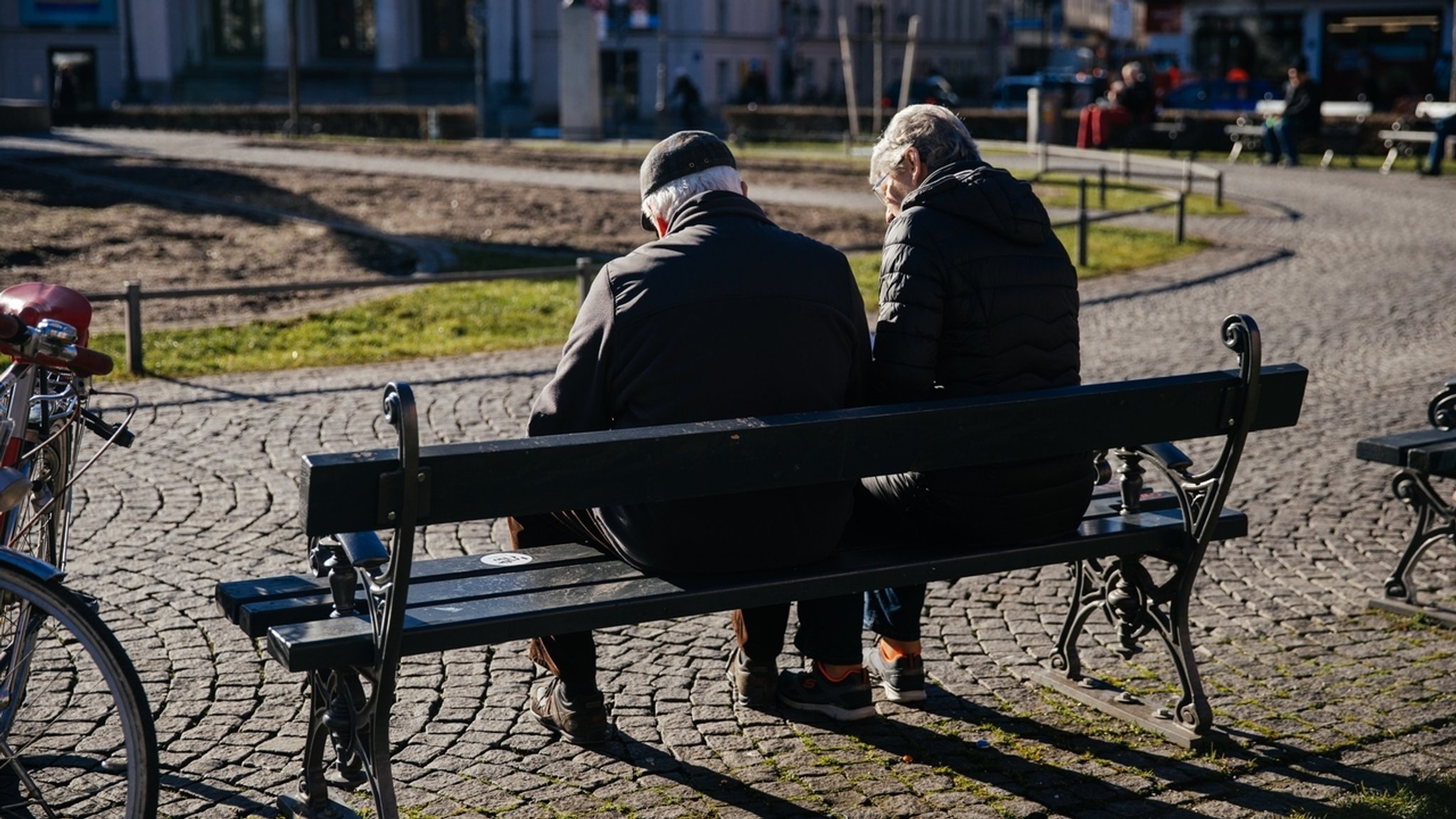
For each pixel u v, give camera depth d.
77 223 16.42
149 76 57.09
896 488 4.04
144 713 3.17
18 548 3.70
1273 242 16.95
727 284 3.56
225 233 16.38
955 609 5.26
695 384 3.54
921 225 3.83
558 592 3.49
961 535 3.96
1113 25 44.50
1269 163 28.59
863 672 4.25
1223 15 45.84
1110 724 4.25
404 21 58.09
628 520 3.62
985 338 3.83
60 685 4.29
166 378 9.31
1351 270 14.77
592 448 3.16
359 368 9.76
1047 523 3.97
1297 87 27.89
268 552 5.79
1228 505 6.67
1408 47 43.50
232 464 7.12
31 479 3.55
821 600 4.18
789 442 3.38
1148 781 3.88
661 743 4.09
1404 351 10.61
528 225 17.66
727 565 3.64
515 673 4.59
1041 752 4.05
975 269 3.81
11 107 30.48
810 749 4.06
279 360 9.97
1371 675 4.64
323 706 3.33
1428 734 4.18
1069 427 3.77
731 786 3.82
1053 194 22.09
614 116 51.47
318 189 20.78
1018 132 34.53
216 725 4.16
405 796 3.74
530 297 12.66
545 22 58.00
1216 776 3.90
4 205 17.34
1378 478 7.18
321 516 2.95
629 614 3.45
